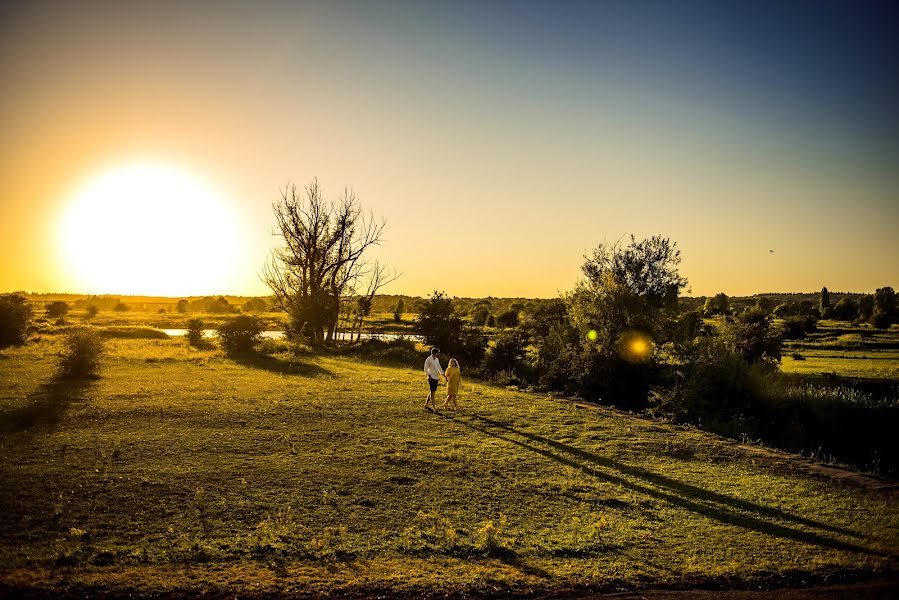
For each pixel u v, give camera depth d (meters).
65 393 19.20
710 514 10.79
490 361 32.84
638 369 25.30
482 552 8.75
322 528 9.29
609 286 28.22
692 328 34.38
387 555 8.50
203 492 10.49
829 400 23.33
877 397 29.02
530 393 25.33
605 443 15.80
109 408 17.00
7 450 12.44
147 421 15.67
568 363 26.72
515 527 9.77
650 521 10.32
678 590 7.82
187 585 7.30
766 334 35.97
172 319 98.50
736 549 9.20
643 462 14.22
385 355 37.34
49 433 13.98
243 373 26.64
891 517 10.91
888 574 8.45
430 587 7.62
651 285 35.25
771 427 21.06
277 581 7.54
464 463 13.04
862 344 65.06
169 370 26.69
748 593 7.75
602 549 9.05
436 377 19.31
